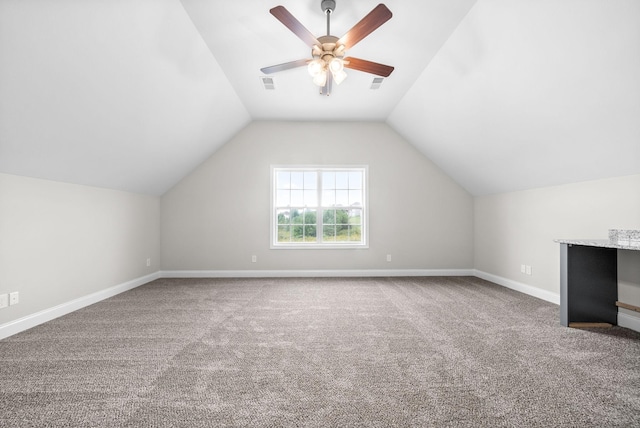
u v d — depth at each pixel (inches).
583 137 114.9
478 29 109.3
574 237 142.4
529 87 113.1
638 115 93.4
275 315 133.2
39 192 124.0
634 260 114.7
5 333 108.7
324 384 77.7
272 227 222.5
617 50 82.8
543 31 93.0
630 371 83.7
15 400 70.9
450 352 95.9
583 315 118.0
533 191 168.1
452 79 139.9
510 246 186.5
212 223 221.5
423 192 226.1
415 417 64.7
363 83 164.4
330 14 109.4
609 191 125.5
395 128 223.5
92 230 154.0
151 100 130.6
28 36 79.1
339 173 230.7
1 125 92.9
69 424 62.9
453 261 226.7
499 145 154.6
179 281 205.6
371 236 224.7
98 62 98.4
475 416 65.0
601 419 63.9
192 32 116.7
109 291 164.9
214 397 72.2
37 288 122.9
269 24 115.5
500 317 130.0
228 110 186.2
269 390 75.0
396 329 116.0
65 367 86.7
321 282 201.9
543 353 94.9
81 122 112.7
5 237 110.1
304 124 223.8
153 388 75.9
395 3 104.0
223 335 110.2
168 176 202.2
